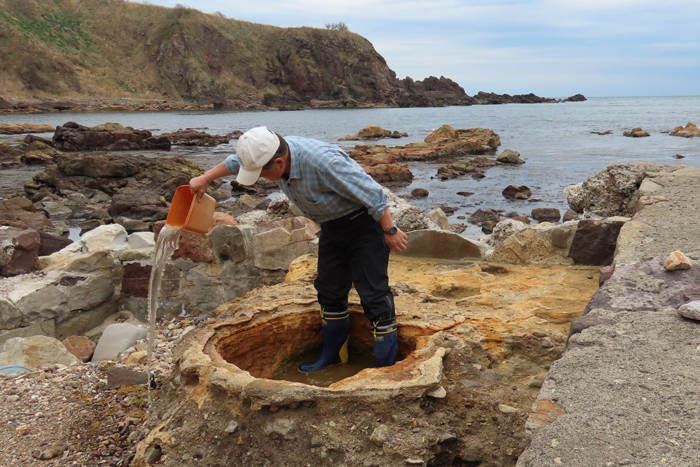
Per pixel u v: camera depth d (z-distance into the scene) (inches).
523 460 91.2
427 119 2874.0
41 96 3553.2
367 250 147.0
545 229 221.5
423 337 154.5
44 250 389.4
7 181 939.3
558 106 5118.1
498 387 137.7
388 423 122.5
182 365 140.6
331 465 119.6
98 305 265.3
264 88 4562.0
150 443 132.6
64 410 175.8
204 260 266.7
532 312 169.9
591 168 1019.3
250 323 166.4
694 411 96.0
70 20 4222.4
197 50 4340.6
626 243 187.9
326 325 166.7
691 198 244.8
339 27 5088.6
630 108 4429.1
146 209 653.3
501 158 1132.5
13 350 216.2
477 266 216.5
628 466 84.8
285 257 268.7
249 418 127.8
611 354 118.3
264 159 132.0
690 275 154.6
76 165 869.2
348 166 136.6
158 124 2358.5
